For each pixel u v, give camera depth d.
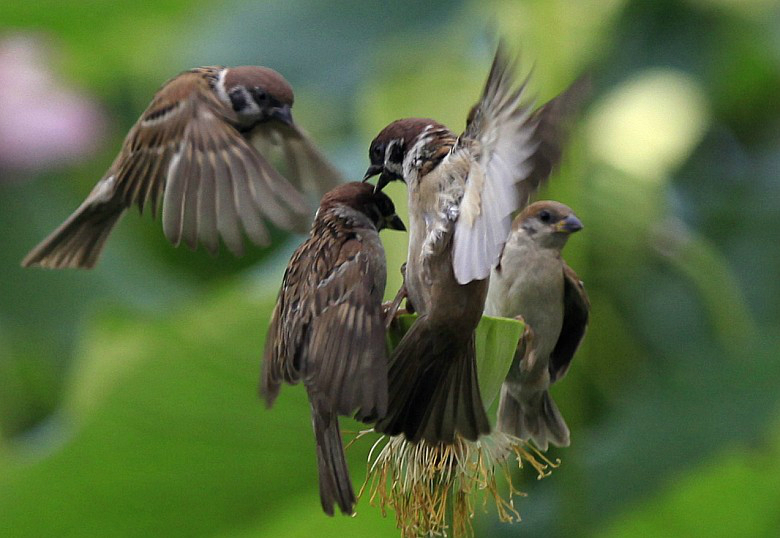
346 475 6.34
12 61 12.52
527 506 9.30
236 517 8.25
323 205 7.01
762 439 9.38
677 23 11.74
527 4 8.84
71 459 7.72
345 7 10.73
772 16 11.77
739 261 11.35
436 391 6.67
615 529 8.27
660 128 10.12
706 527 8.15
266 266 9.73
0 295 11.27
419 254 6.64
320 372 6.42
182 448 7.84
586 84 5.61
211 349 7.52
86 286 11.17
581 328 8.35
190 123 8.34
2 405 11.23
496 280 8.45
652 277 10.70
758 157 11.93
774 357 9.58
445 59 8.88
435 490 6.86
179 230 7.95
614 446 9.53
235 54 10.98
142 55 12.55
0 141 12.20
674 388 9.67
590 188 9.66
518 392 7.84
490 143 5.84
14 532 8.02
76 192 12.64
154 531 8.19
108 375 7.57
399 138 6.95
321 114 10.98
